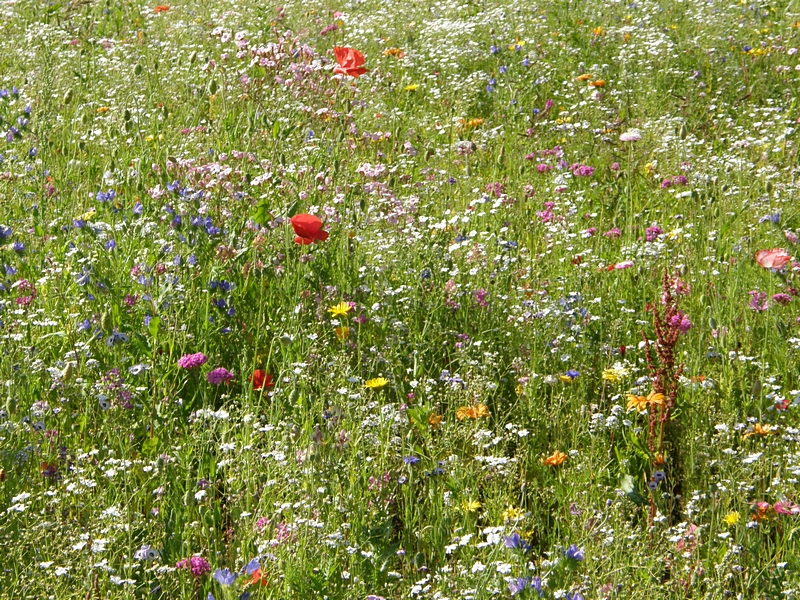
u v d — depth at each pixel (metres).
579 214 5.98
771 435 3.67
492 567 2.73
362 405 3.71
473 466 3.52
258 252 4.80
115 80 8.03
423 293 4.64
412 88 8.34
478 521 3.36
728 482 3.33
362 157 6.74
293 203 4.72
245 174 5.30
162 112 6.96
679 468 3.74
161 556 2.88
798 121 7.57
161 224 4.74
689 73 8.90
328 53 9.48
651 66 9.01
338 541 2.92
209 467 3.30
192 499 3.00
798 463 3.47
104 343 4.00
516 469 3.59
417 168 6.74
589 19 10.73
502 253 5.12
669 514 3.31
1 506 3.04
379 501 3.25
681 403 3.83
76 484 3.08
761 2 11.20
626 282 4.96
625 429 3.85
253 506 3.17
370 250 5.05
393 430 3.70
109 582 2.75
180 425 3.72
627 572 2.98
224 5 11.47
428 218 5.53
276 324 4.32
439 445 3.61
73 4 10.43
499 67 9.05
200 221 4.60
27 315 4.13
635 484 3.46
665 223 5.89
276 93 7.11
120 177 5.33
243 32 7.36
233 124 6.57
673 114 8.01
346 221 5.27
